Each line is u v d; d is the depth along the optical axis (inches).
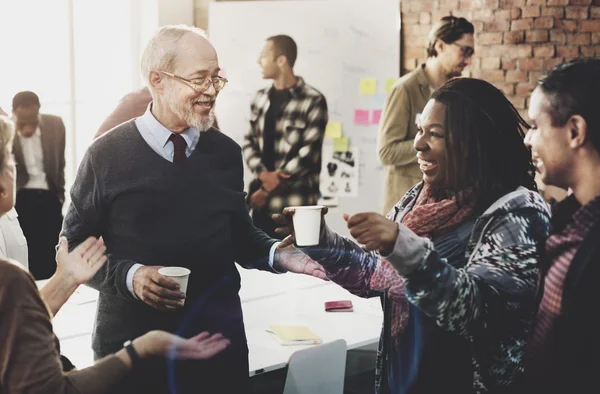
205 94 84.7
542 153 62.5
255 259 94.4
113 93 202.2
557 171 62.1
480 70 191.8
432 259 59.1
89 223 86.6
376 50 191.5
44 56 190.5
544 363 61.4
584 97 59.6
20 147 173.3
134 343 63.5
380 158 170.7
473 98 66.2
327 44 190.4
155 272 79.9
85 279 68.7
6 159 58.9
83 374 59.9
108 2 197.8
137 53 202.5
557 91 61.0
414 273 59.0
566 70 61.6
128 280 81.8
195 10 204.5
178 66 83.5
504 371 64.2
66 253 69.8
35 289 56.4
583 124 59.6
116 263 83.7
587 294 58.7
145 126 86.3
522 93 187.8
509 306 60.9
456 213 67.1
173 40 84.4
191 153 87.0
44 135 176.6
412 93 167.8
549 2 182.5
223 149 90.0
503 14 187.0
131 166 84.8
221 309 88.0
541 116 62.3
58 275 68.3
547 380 61.2
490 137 65.6
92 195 85.7
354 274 73.5
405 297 69.0
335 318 113.4
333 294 126.0
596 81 59.8
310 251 73.4
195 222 86.1
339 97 192.2
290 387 92.0
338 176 194.9
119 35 200.7
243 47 191.8
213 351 66.8
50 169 177.6
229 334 88.4
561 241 60.7
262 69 188.7
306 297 124.3
